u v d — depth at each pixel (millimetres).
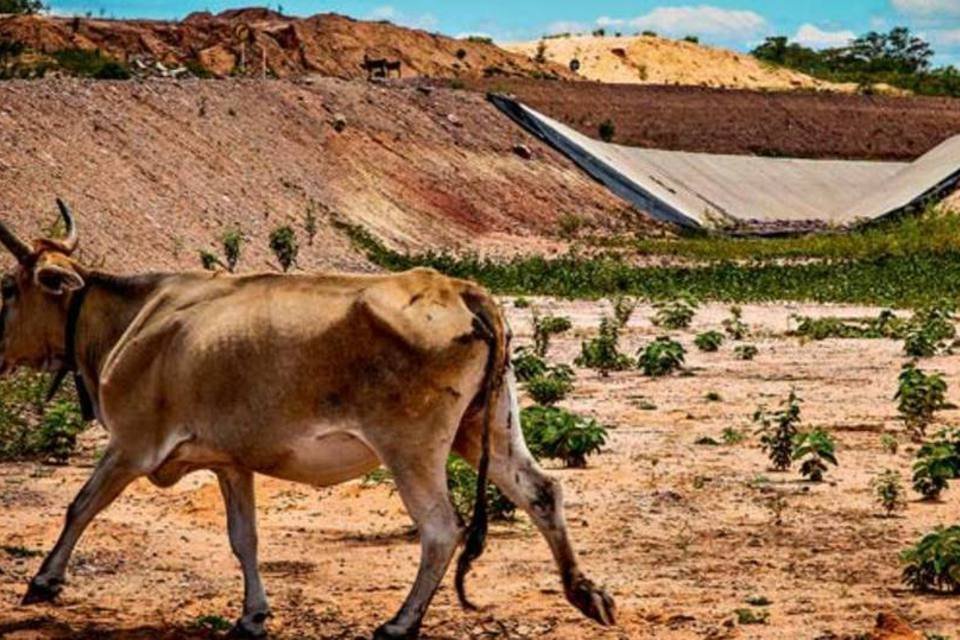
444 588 13617
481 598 13242
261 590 11938
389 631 11062
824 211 90625
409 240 67250
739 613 12562
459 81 99688
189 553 14930
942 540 13711
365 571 14320
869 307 47781
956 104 114062
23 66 84250
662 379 30047
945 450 18281
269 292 11461
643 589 13680
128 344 11797
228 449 11477
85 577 13773
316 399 11188
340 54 111938
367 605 12953
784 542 15805
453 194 73750
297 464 11375
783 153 102938
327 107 74062
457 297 11250
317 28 112875
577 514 17141
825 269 58375
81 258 45594
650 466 20172
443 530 11078
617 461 20547
